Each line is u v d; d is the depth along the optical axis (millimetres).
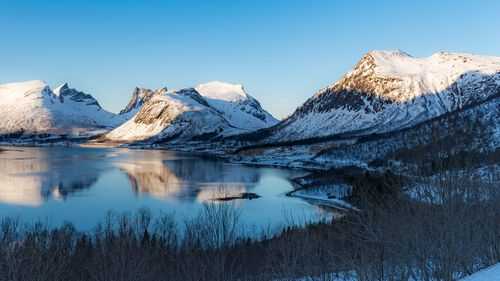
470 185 19328
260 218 64500
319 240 24781
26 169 141875
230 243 33875
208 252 29297
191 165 169250
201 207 75688
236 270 26188
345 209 67375
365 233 21797
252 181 116688
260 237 43656
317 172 131250
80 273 27328
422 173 21406
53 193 91562
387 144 151625
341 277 20562
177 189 99875
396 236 19328
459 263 17625
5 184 103438
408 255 18641
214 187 103875
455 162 20359
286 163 173875
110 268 25234
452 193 18781
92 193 92312
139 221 57031
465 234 17969
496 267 13984
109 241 33531
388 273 19578
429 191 19547
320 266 21984
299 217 61812
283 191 96500
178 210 72625
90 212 71312
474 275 13547
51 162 174000
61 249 31281
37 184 104562
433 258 18453
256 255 28531
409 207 19844
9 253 24688
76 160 187500
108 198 86000
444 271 17062
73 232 50938
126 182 111062
